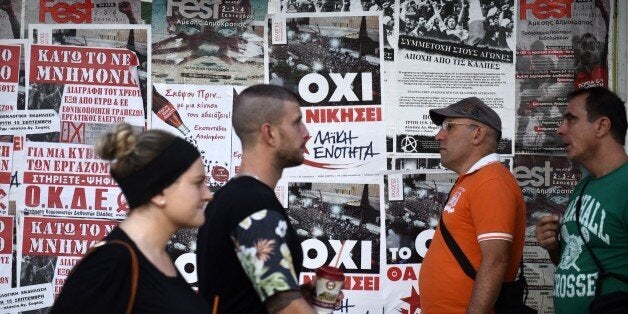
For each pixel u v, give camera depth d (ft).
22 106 16.78
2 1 16.74
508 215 13.17
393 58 16.76
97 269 8.70
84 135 16.78
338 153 16.71
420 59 16.75
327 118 16.75
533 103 16.65
